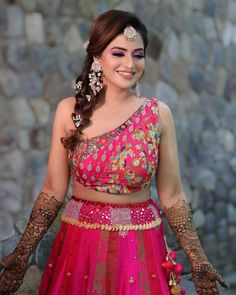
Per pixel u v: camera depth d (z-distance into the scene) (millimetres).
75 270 3010
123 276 2973
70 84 6270
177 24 7535
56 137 3184
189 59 7734
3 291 3131
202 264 3119
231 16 8391
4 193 5688
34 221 3158
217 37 8172
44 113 6035
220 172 8086
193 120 7766
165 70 7375
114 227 3000
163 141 3174
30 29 5961
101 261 2979
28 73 5941
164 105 3191
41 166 5969
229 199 8148
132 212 3043
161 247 3121
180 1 7582
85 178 3031
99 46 3031
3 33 5793
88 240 3010
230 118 8383
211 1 8047
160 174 3234
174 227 3227
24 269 3145
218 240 7859
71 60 6285
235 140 8414
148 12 7145
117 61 3018
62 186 3219
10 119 5805
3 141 5754
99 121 3068
